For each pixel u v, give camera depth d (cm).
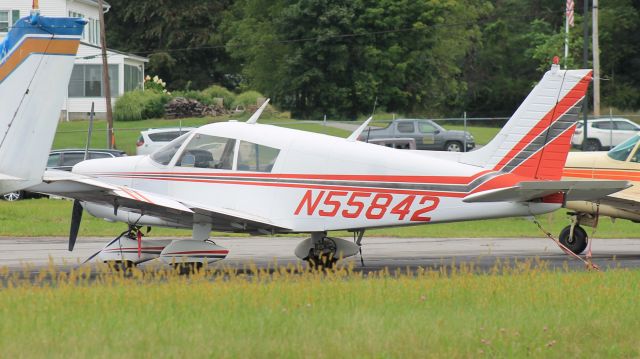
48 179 4594
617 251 6581
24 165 4550
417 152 5141
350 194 4891
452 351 2852
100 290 3656
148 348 2767
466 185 4847
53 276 4006
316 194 4925
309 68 19575
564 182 4559
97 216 5184
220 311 3312
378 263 5572
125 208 4962
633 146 6166
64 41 4562
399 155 4903
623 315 3425
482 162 5094
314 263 5075
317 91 19662
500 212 4847
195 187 5103
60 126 16638
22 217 8938
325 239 5250
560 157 5041
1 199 10719
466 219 4862
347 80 19850
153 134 12962
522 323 3244
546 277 4284
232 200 5034
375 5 19812
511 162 5066
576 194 4775
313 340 2914
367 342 2889
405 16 19912
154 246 5038
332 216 4912
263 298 3553
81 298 3488
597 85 14388
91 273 4872
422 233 8044
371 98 19600
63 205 10081
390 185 4853
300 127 14775
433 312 3400
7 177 4528
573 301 3662
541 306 3578
